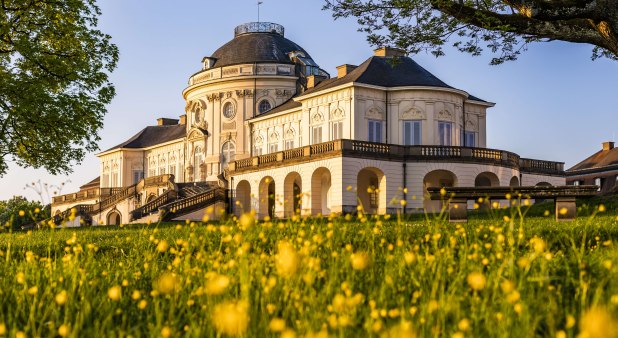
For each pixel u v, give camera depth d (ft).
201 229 30.86
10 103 91.61
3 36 91.97
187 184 186.39
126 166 263.49
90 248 26.37
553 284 20.89
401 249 24.08
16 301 19.74
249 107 192.44
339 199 128.67
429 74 158.81
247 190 165.89
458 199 52.13
